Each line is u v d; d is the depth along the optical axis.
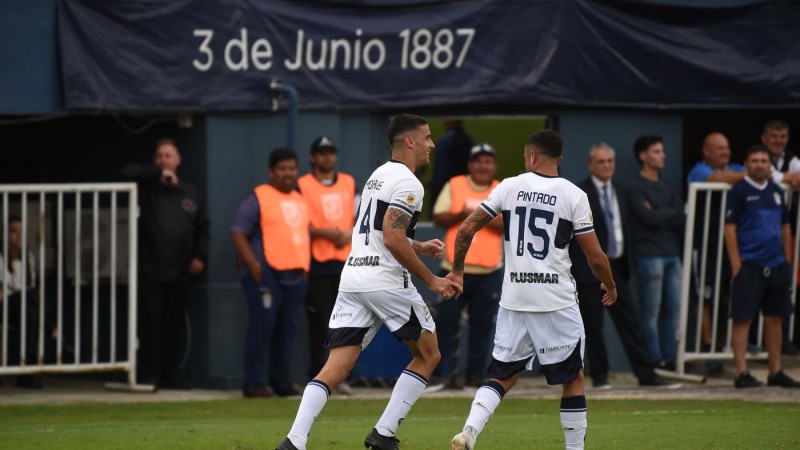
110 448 27.67
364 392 42.56
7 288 40.12
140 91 41.44
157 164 41.38
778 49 47.19
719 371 46.00
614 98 45.97
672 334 44.75
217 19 42.25
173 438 29.48
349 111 44.41
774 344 42.12
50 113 40.75
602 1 45.56
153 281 41.38
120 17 41.12
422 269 24.91
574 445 24.95
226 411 37.44
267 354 42.69
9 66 40.22
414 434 30.72
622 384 43.41
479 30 44.53
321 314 41.81
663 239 44.00
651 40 46.12
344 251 42.00
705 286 44.75
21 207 42.34
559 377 24.73
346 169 44.56
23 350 39.88
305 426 24.45
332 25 43.41
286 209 40.59
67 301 44.22
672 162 47.19
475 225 25.39
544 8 44.91
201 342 42.94
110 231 43.19
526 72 44.88
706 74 46.56
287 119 43.34
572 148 46.19
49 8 40.59
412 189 25.03
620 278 42.28
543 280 24.66
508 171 46.78
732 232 41.44
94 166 45.75
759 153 41.06
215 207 42.81
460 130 46.31
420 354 25.97
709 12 46.62
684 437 29.55
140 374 42.12
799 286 48.84
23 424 34.06
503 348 25.16
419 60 44.19
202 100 42.19
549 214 24.69
